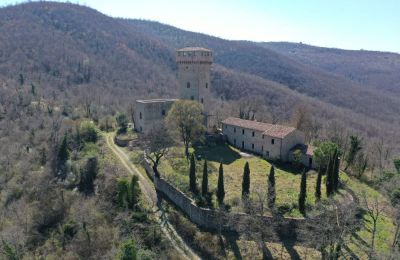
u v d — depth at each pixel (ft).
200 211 174.29
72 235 179.22
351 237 159.12
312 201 181.27
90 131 298.56
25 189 223.92
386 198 204.44
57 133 290.35
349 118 536.01
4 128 317.83
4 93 402.31
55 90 472.44
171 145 247.91
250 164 241.76
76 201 202.49
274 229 164.66
